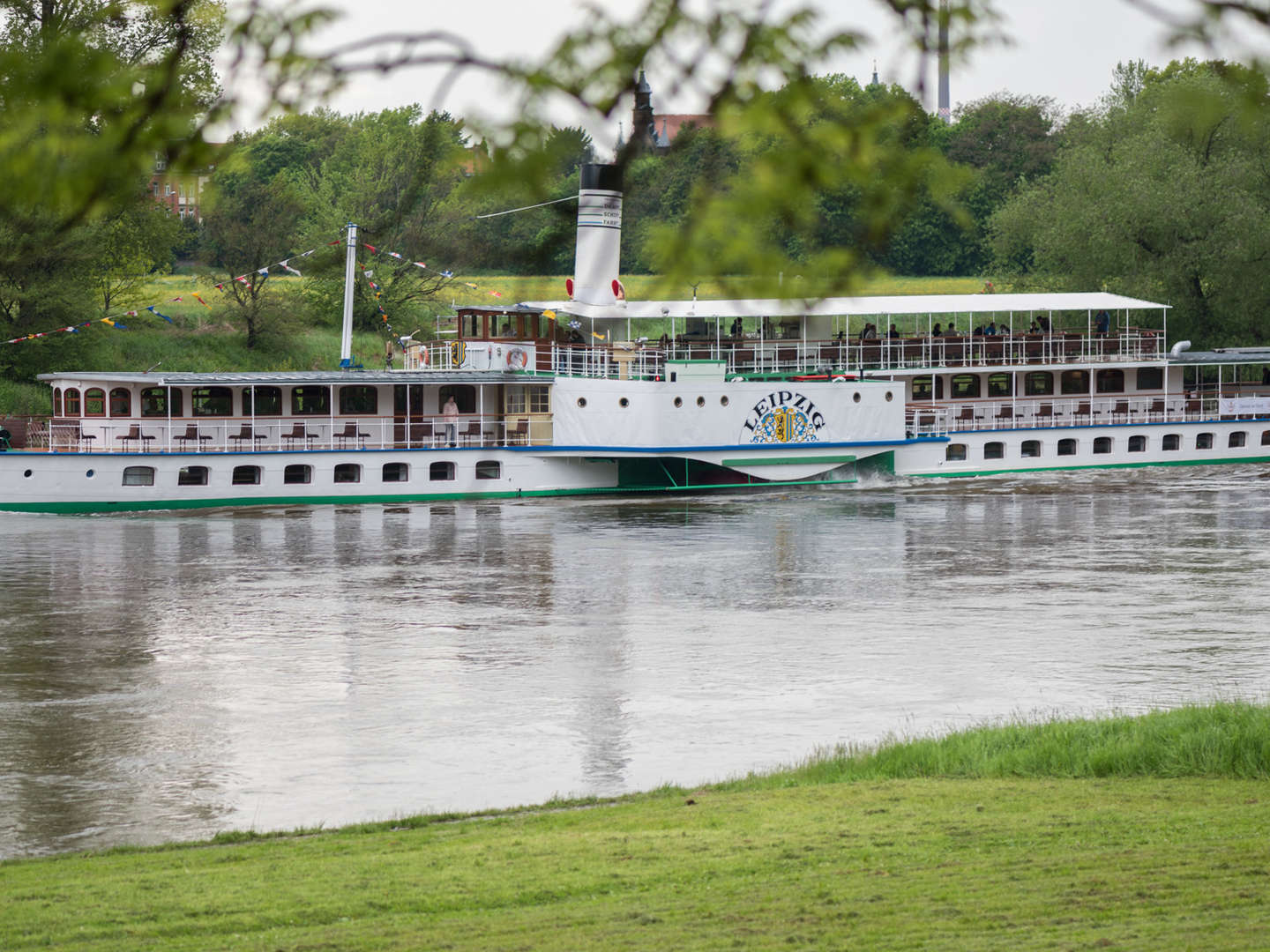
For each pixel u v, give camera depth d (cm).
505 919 3019
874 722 5581
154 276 17875
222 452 12362
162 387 12469
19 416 13975
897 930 2817
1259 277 18325
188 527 11262
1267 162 18775
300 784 4866
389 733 5497
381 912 3133
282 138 18112
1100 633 7200
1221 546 10106
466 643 7138
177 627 7550
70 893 3384
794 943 2755
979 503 12612
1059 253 18962
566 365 13375
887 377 14700
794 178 1288
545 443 13300
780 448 13612
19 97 1262
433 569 9344
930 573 9062
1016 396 15238
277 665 6681
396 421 13112
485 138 1316
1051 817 3681
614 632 7362
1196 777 4138
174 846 4044
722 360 13625
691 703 5922
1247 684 6094
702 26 1292
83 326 14725
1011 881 3138
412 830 4084
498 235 7525
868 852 3434
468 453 13025
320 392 12875
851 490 13625
